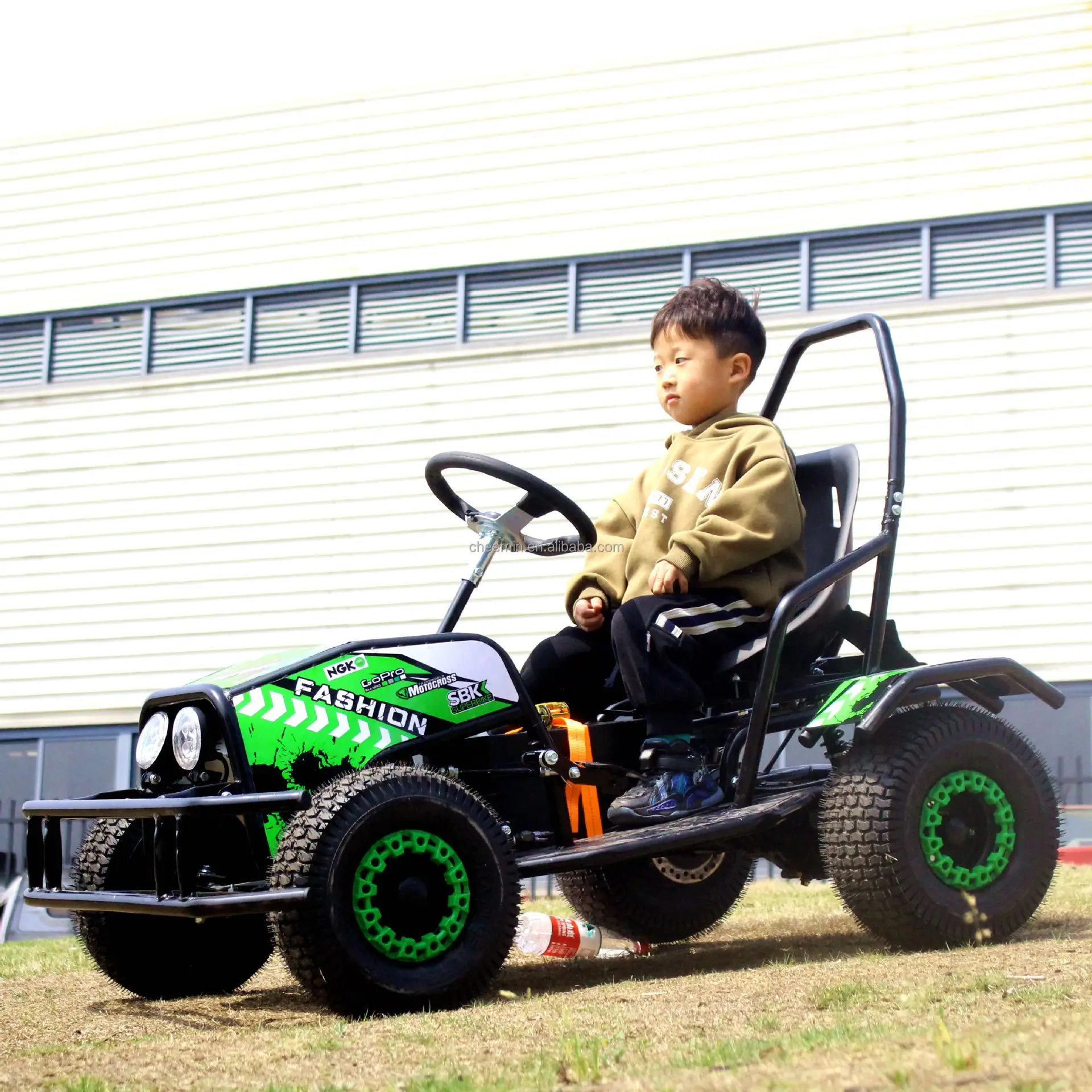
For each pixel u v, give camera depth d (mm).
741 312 3340
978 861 2906
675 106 10234
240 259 10922
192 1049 2271
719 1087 1620
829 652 3342
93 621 10719
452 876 2477
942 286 9570
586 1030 2121
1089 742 8898
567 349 10188
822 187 9852
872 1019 2002
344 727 2604
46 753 10648
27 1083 2053
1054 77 9602
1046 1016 1886
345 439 10492
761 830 2826
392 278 10586
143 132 11273
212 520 10633
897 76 9836
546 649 3201
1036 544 9156
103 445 10914
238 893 2361
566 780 2834
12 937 6629
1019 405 9312
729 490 3049
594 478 10008
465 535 10141
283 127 11000
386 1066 1973
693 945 3611
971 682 3244
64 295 11203
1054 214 9469
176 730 2576
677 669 2898
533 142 10484
